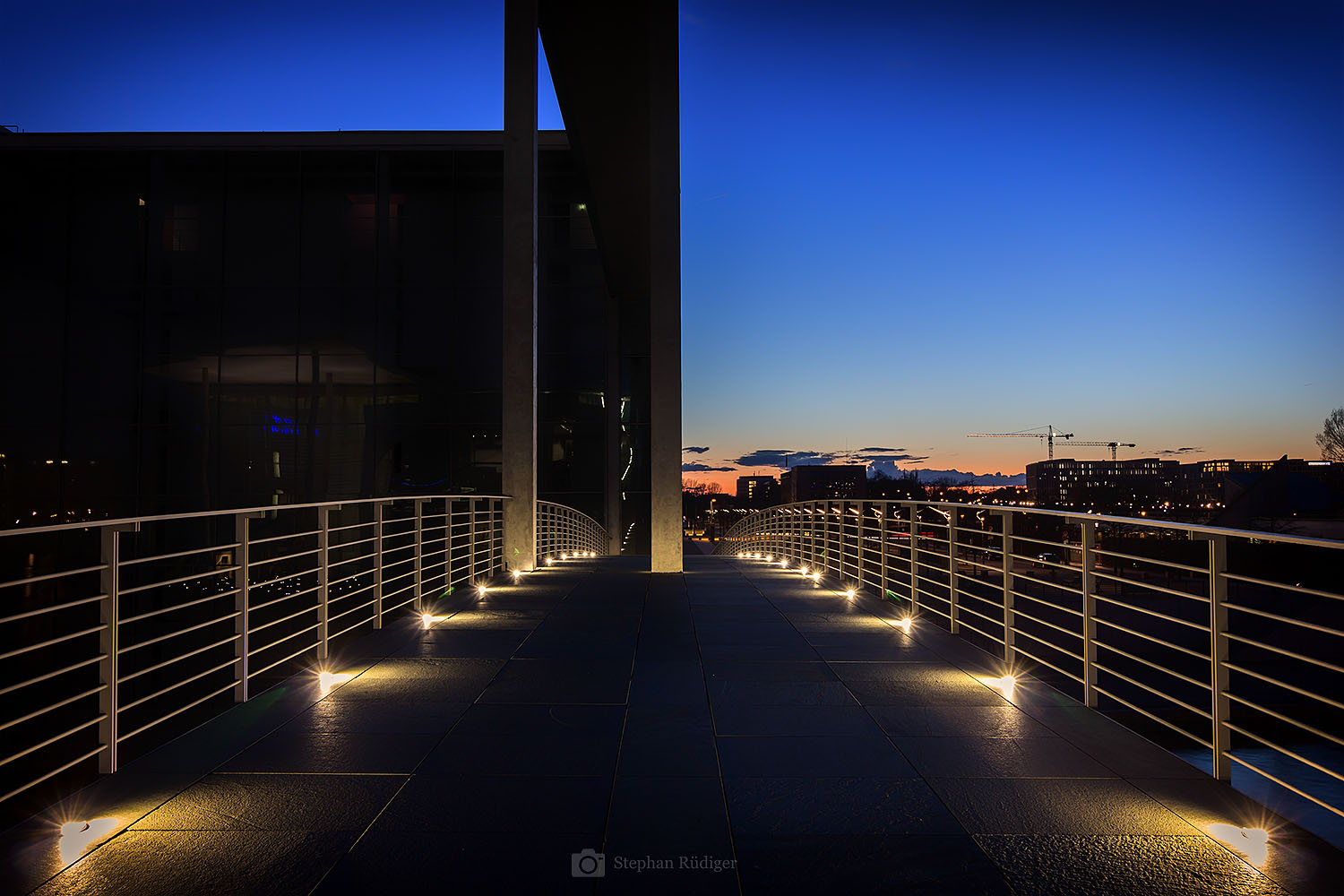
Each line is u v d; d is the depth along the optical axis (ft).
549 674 19.62
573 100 51.11
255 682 69.00
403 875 9.40
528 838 10.41
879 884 9.18
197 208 77.82
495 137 78.18
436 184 78.95
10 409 75.82
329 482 76.74
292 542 75.15
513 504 46.06
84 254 77.00
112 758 12.67
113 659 12.77
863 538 36.32
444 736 14.70
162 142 77.61
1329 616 88.28
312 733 14.84
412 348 78.02
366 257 78.18
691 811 11.27
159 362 76.64
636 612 29.68
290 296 77.71
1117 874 9.40
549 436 83.87
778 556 60.34
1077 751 13.78
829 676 19.33
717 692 17.90
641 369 86.17
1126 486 260.21
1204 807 11.35
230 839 10.39
